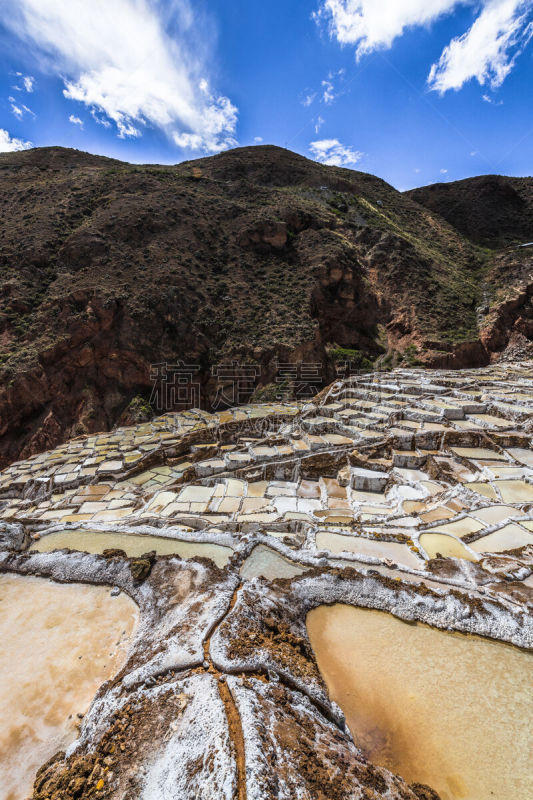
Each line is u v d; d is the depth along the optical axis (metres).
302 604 5.84
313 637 5.39
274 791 3.00
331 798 3.08
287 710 3.90
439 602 5.69
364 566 6.82
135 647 4.98
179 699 3.95
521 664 4.91
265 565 6.95
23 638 5.31
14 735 4.09
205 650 4.61
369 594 5.95
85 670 4.79
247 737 3.37
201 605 5.38
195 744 3.44
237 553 7.17
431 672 4.83
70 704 4.39
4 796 3.55
